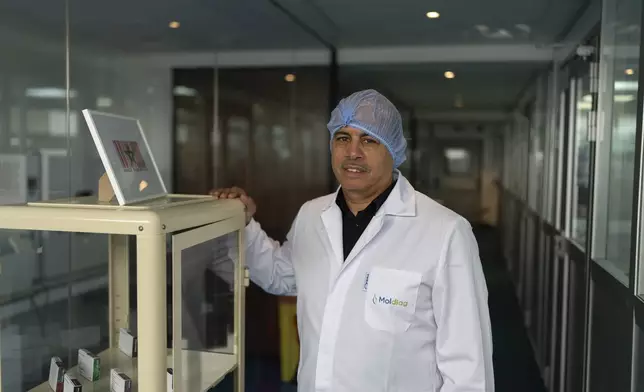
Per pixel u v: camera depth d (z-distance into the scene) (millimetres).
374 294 1291
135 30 3764
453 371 1253
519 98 3457
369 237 1325
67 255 1958
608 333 2320
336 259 1366
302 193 4070
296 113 4004
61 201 1221
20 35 3078
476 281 1295
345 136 1336
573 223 3084
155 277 1016
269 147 4062
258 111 4043
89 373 1321
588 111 2852
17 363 1399
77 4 3293
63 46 3346
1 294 1443
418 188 3615
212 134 4098
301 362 1418
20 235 2051
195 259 1208
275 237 4105
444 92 3588
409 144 3631
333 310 1327
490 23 3365
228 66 4023
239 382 1422
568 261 3092
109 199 1196
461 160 3568
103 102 3709
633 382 1921
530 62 3422
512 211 3463
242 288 1421
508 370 3068
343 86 3887
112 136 1177
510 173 3479
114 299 1515
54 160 3289
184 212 1121
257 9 3404
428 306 1294
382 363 1276
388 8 3229
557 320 3221
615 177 2535
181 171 4137
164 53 3971
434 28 3510
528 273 3395
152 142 4090
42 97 3248
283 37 3879
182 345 1196
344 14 3379
